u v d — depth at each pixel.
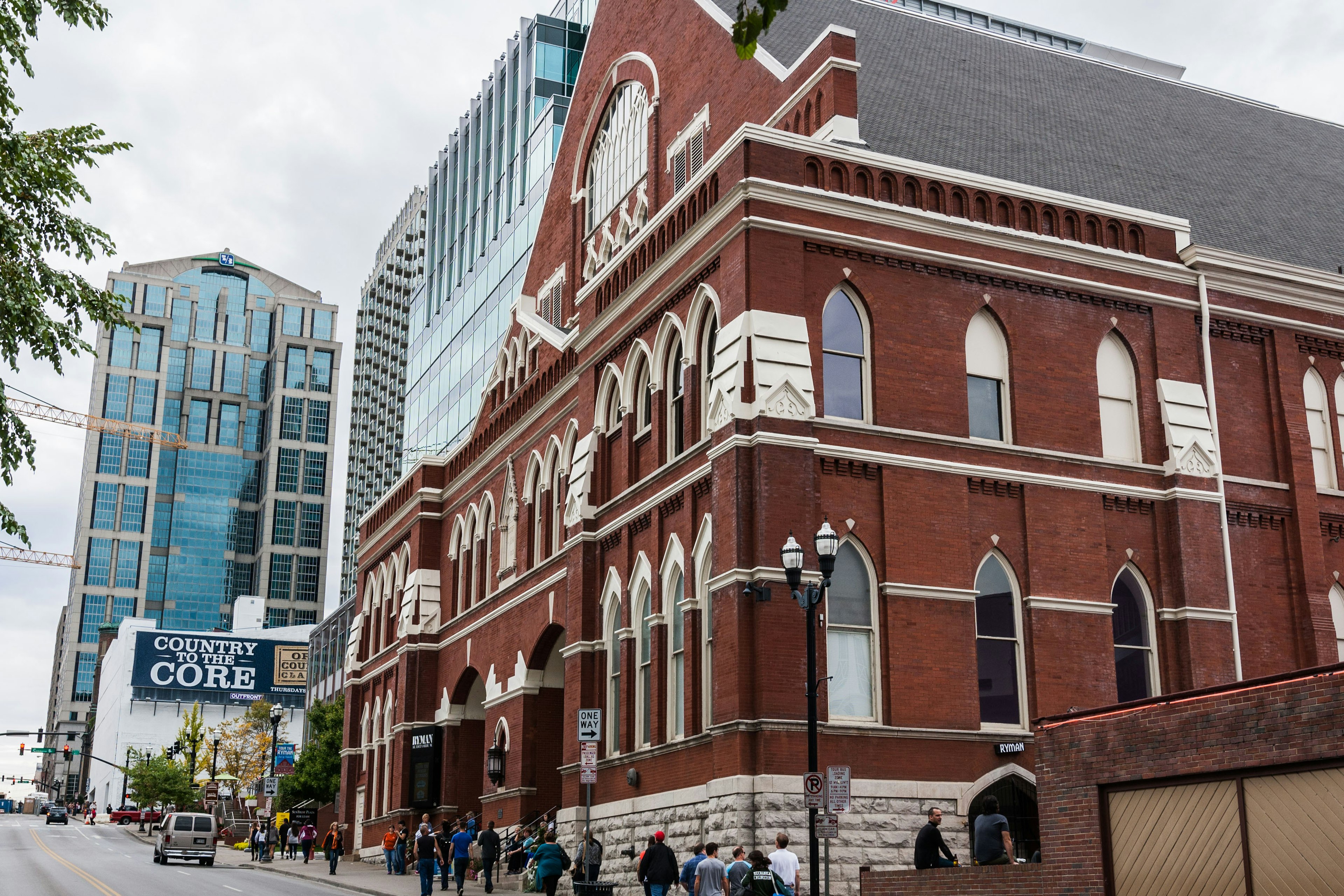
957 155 33.56
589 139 47.34
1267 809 15.67
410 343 124.00
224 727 131.62
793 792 25.50
